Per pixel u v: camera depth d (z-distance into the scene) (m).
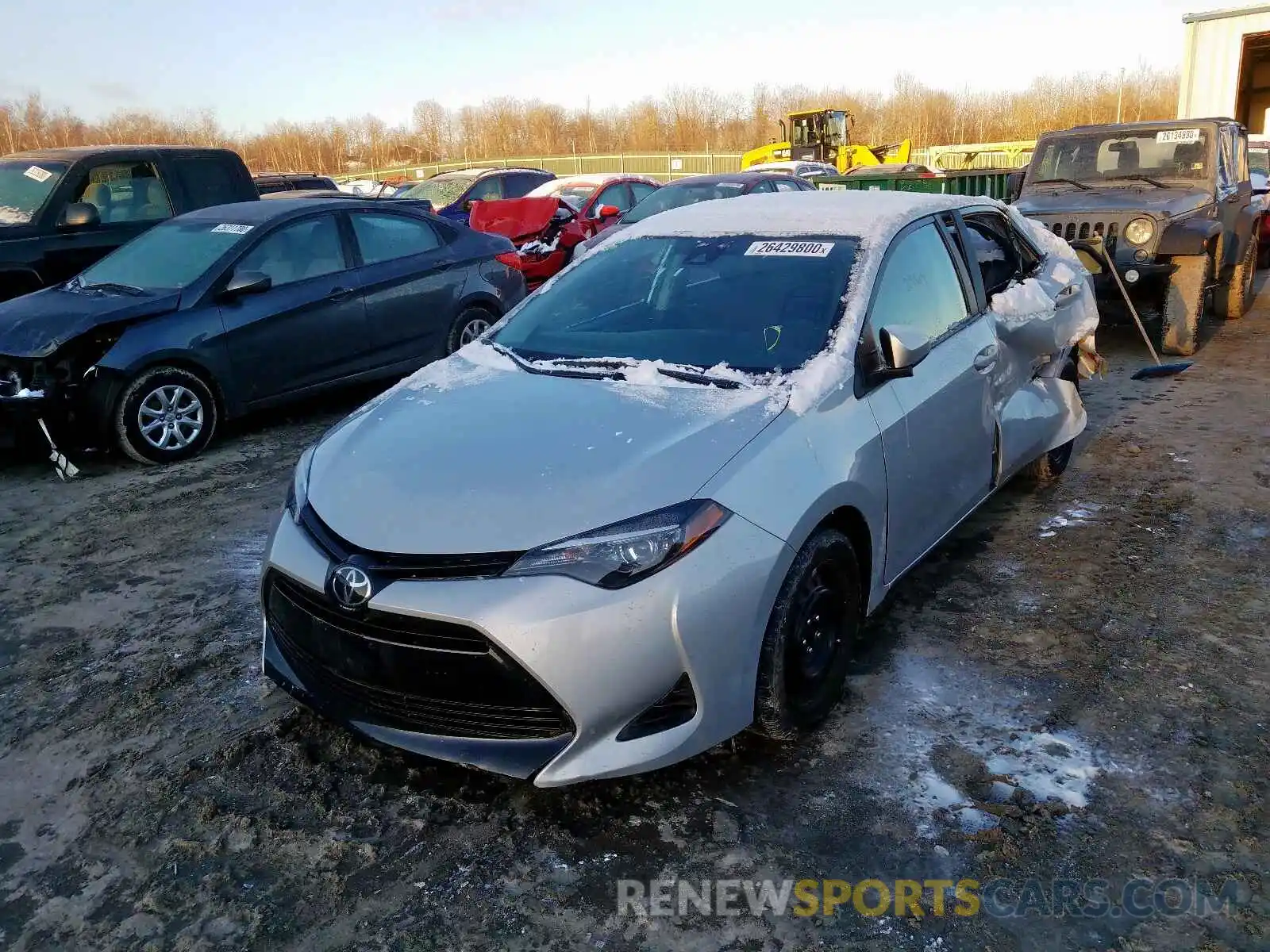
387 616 2.53
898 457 3.28
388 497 2.72
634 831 2.65
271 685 3.47
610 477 2.64
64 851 2.67
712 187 11.95
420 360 7.45
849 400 3.13
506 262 8.30
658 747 2.54
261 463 6.07
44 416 5.80
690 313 3.58
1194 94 16.67
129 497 5.54
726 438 2.80
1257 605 3.78
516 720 2.52
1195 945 2.22
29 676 3.61
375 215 7.34
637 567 2.47
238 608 4.10
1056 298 4.70
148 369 5.95
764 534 2.65
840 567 3.01
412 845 2.63
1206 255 7.86
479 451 2.84
